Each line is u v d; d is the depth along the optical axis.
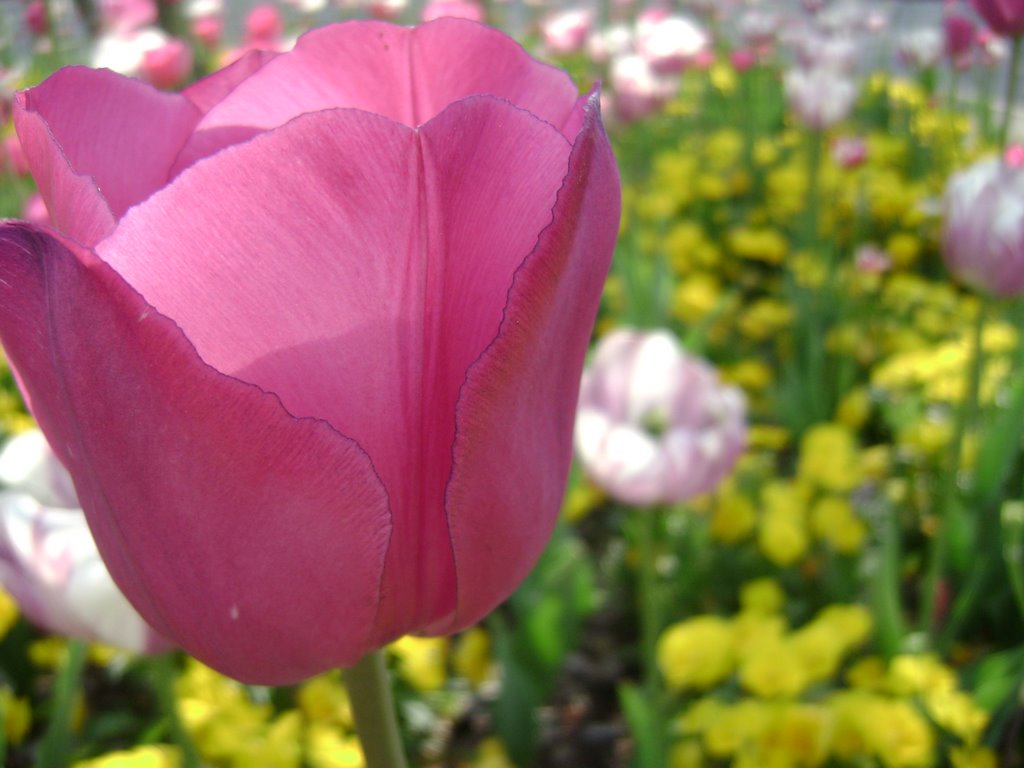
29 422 0.68
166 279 0.12
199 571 0.13
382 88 0.15
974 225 0.48
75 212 0.12
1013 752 0.49
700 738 0.49
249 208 0.11
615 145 1.10
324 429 0.12
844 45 0.98
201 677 0.50
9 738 0.49
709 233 1.14
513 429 0.13
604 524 0.76
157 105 0.15
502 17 1.57
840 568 0.61
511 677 0.51
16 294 0.12
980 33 1.04
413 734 0.54
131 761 0.42
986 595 0.58
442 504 0.14
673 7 1.65
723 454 0.47
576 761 0.59
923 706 0.47
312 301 0.12
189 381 0.11
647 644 0.50
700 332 0.70
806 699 0.51
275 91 0.15
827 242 0.98
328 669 0.14
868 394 0.81
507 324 0.12
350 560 0.13
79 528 0.32
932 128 1.24
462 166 0.12
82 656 0.40
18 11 1.25
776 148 1.28
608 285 0.91
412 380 0.13
